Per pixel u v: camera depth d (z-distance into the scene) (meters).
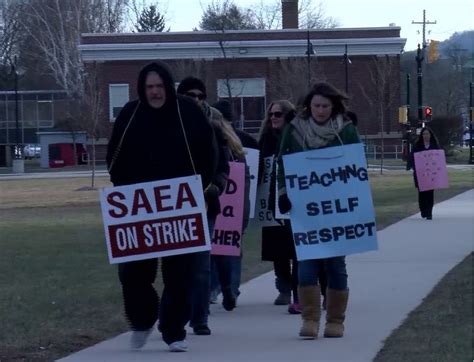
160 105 8.04
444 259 14.44
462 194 31.50
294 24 72.44
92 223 24.11
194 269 8.31
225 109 10.55
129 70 66.25
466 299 10.48
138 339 8.41
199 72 62.25
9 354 8.30
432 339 8.44
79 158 75.88
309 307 8.78
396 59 66.56
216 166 8.34
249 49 64.56
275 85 63.84
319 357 7.95
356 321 9.55
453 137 75.31
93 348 8.56
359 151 8.62
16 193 40.72
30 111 82.38
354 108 66.69
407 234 18.52
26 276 13.70
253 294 11.68
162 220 8.05
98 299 11.35
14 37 90.50
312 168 8.63
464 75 95.38
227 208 10.14
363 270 13.38
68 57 72.06
